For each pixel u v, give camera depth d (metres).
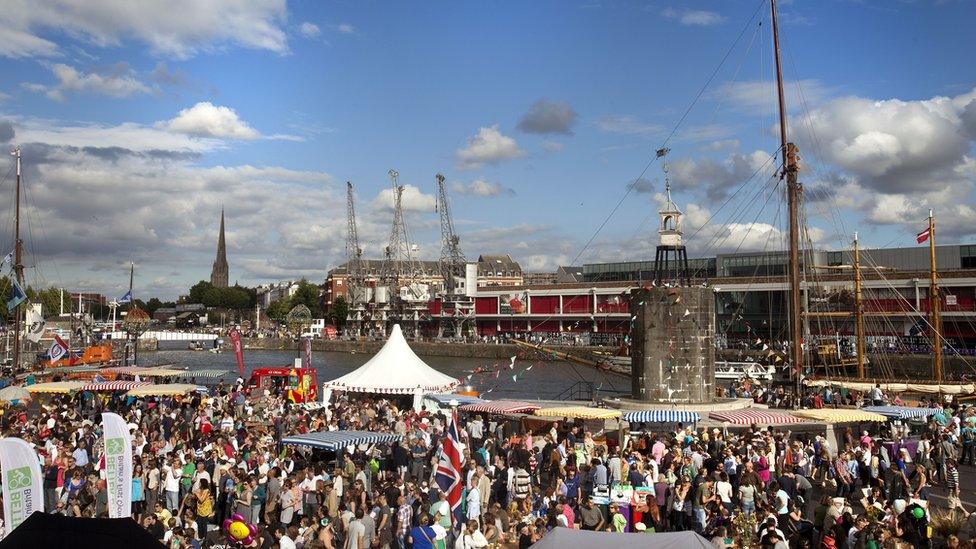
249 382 57.69
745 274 120.69
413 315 194.12
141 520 19.52
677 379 36.66
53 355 62.12
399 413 38.06
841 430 36.66
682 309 36.59
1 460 15.80
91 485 23.27
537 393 71.38
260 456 25.36
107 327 196.62
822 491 26.27
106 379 55.44
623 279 142.88
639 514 22.16
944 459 28.27
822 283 97.00
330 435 28.17
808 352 69.31
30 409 47.53
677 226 39.97
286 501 21.64
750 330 106.88
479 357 137.12
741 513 20.12
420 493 20.97
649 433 31.91
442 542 18.33
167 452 27.50
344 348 174.88
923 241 63.97
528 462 26.83
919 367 78.62
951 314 89.50
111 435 18.91
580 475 24.05
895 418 35.72
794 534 18.75
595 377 86.81
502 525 20.47
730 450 25.62
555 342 127.31
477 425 33.62
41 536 8.55
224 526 22.09
